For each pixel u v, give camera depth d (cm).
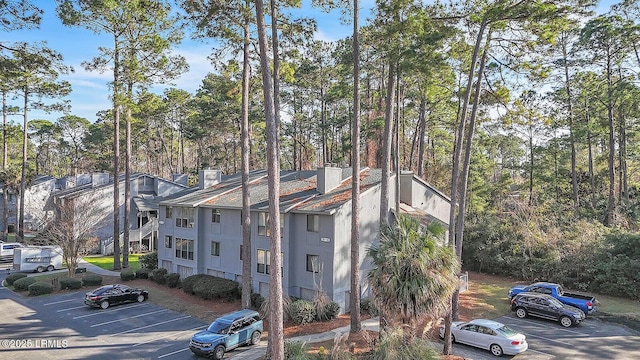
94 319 2309
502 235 3253
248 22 2019
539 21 1662
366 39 2198
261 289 2612
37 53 1892
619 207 3359
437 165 4469
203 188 3509
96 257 4288
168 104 5694
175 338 2017
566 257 2855
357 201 1981
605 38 3356
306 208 2389
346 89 4069
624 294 2605
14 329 2131
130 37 3069
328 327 2106
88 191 4512
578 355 1730
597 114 4000
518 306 2277
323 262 2336
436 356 1564
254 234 2658
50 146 9481
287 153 6869
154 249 4762
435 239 1524
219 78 5244
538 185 4750
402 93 3634
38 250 3609
